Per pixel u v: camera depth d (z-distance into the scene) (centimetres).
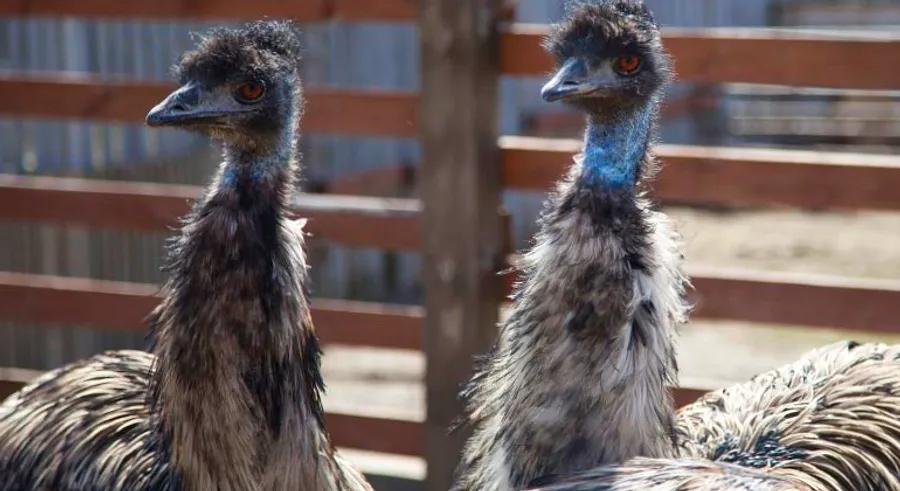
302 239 836
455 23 1220
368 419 1316
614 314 804
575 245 814
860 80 1175
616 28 851
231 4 1316
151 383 871
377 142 2380
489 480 859
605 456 811
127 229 1363
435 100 1234
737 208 2916
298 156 881
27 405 962
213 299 794
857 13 3684
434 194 1244
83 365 985
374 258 2334
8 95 1377
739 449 887
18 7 1373
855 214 2859
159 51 1869
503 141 1272
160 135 1903
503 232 1262
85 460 898
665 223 848
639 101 855
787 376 980
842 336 1902
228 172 818
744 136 3353
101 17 1355
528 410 824
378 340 1304
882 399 924
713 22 3419
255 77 819
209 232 800
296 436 823
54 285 1398
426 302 1262
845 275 2342
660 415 827
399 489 1370
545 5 2695
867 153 3291
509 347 851
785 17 3694
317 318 1312
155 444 870
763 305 1202
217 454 803
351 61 2253
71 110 1369
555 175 1244
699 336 2000
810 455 867
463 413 1179
